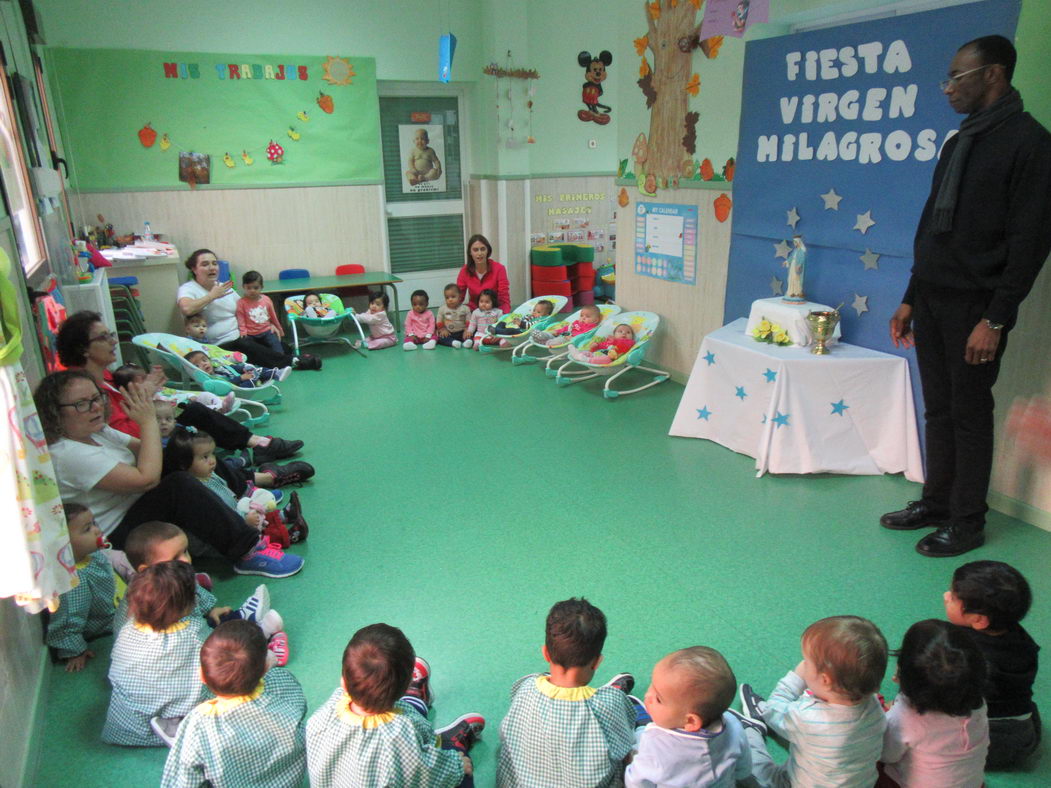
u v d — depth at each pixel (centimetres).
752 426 350
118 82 539
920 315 261
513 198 687
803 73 344
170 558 206
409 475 342
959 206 237
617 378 493
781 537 280
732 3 368
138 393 244
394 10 618
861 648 142
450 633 225
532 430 398
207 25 559
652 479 334
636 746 161
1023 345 275
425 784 148
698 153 423
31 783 171
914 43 294
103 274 432
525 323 555
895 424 325
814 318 328
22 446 142
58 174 418
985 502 262
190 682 181
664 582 251
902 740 150
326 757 146
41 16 477
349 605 241
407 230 699
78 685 207
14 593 146
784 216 370
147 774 177
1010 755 171
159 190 571
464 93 688
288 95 594
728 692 138
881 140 315
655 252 474
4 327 141
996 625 165
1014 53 225
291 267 634
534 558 268
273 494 316
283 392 473
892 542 274
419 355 566
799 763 152
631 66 463
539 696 151
